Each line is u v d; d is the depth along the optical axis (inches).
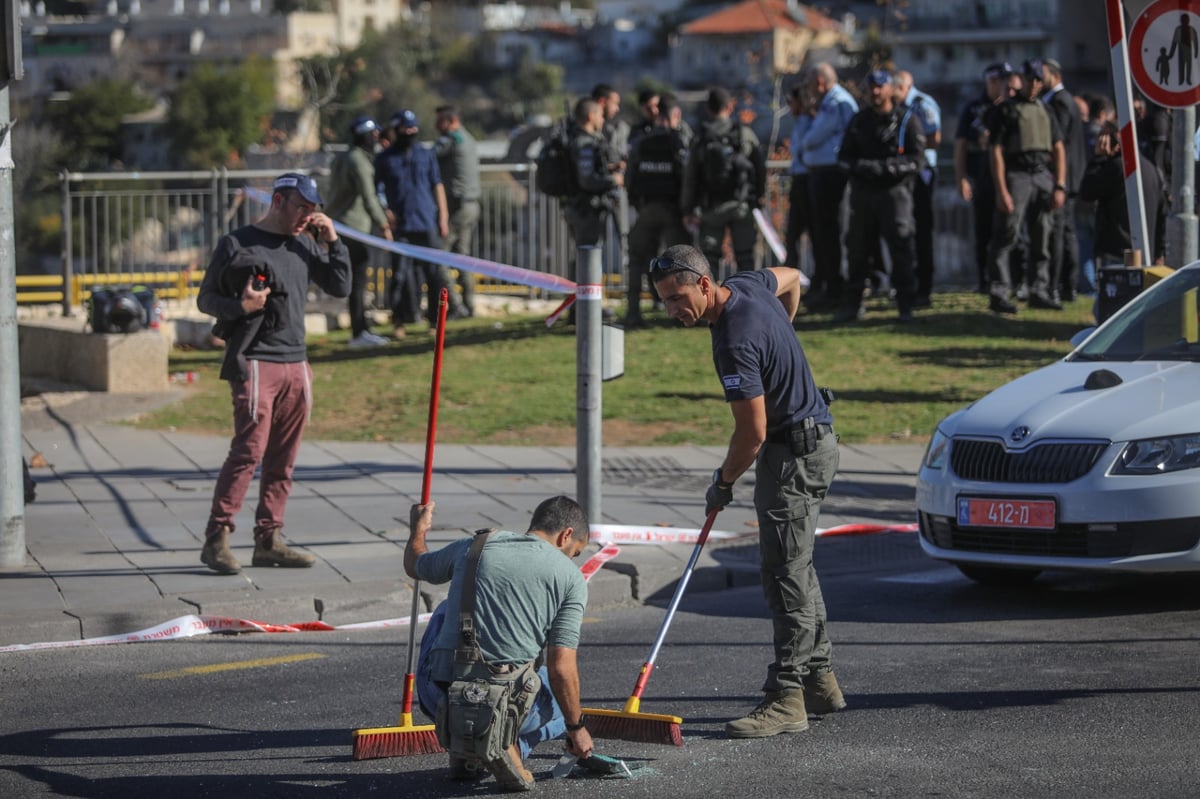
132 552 1172.5
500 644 671.1
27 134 6756.9
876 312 2239.2
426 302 2481.5
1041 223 2142.0
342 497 1378.0
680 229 2166.6
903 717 796.0
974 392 1759.4
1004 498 1026.7
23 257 4092.0
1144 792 671.1
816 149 2166.6
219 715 822.5
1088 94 2486.5
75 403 1822.1
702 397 1792.6
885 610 1056.8
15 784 710.5
